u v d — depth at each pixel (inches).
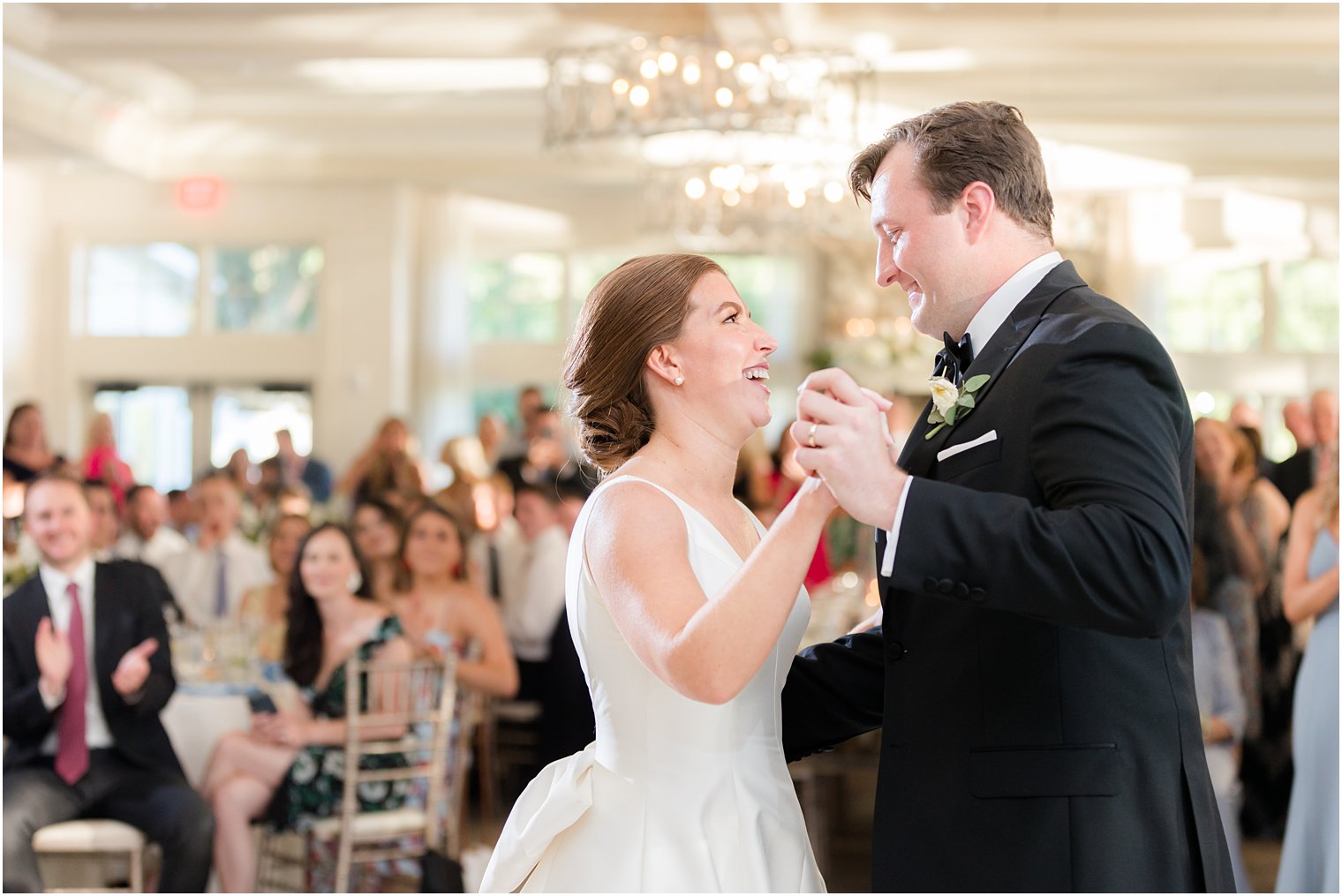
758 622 57.5
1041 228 67.0
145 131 378.3
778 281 420.8
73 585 149.6
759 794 69.6
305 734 153.6
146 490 258.1
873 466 56.4
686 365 70.7
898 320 414.9
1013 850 60.4
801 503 58.6
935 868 62.2
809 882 70.4
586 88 230.1
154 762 148.8
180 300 417.7
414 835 156.9
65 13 290.4
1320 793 145.6
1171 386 58.2
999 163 65.3
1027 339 63.2
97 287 420.2
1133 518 53.6
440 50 301.9
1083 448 56.3
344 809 151.9
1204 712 158.9
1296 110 334.0
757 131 218.1
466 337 419.2
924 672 64.0
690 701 68.0
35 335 414.9
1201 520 190.9
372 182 402.0
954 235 65.8
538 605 222.2
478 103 355.6
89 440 330.6
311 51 305.9
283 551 203.3
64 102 338.3
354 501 287.3
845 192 254.1
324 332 407.5
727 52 213.2
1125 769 60.1
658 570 63.1
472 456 281.0
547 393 430.6
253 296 416.8
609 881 67.4
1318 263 406.6
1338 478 149.1
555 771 73.4
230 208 410.3
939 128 66.5
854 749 199.2
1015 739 61.2
